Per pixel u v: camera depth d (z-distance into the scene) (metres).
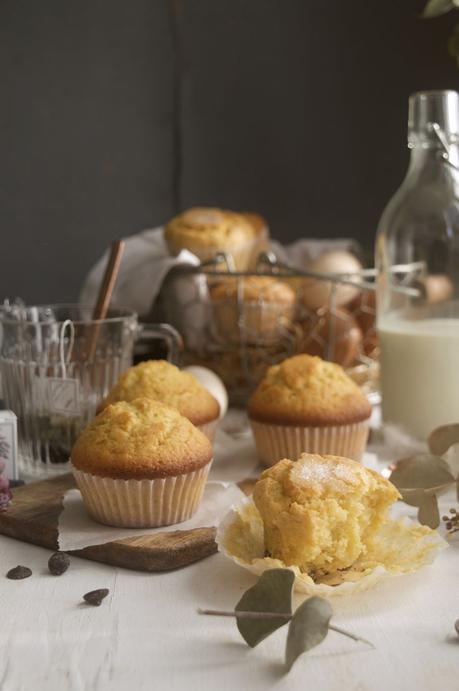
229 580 0.60
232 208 1.16
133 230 1.15
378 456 0.80
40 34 1.09
